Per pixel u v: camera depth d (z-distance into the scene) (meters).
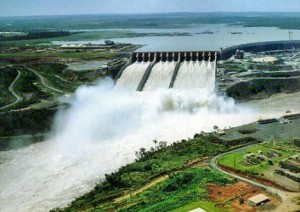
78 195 144.00
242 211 115.06
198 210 115.19
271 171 140.75
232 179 136.75
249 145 169.50
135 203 124.19
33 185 153.38
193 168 148.62
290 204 118.38
